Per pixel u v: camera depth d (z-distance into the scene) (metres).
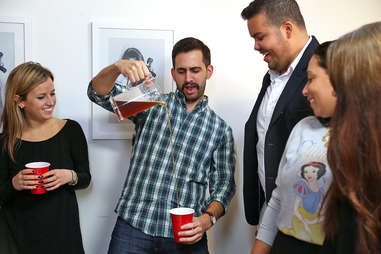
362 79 0.74
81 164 1.79
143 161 1.68
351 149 0.75
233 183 1.75
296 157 1.08
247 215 1.72
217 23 1.99
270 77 1.63
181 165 1.65
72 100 1.94
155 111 1.73
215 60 2.02
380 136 0.73
